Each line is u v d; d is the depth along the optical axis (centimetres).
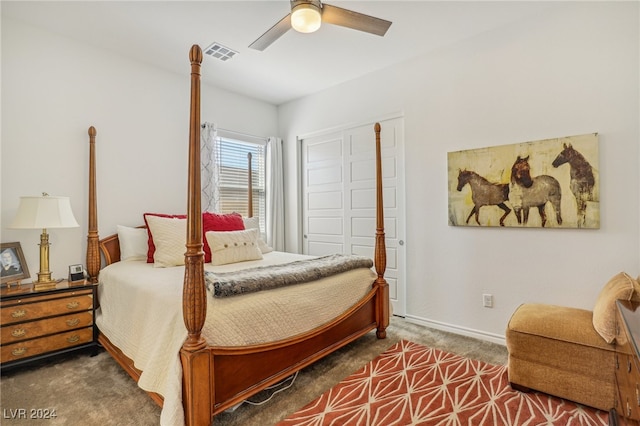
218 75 365
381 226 290
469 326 295
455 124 300
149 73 335
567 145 242
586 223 235
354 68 350
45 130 271
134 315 209
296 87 402
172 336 169
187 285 154
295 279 219
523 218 262
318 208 429
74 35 281
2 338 219
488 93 281
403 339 288
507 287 273
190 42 293
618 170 225
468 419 175
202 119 384
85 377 222
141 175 329
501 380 214
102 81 303
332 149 410
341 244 403
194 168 154
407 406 188
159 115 343
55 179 275
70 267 269
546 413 178
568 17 243
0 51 250
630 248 222
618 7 226
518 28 265
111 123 309
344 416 179
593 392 178
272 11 249
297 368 212
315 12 199
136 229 311
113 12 249
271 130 459
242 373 181
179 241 284
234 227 332
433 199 315
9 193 253
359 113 373
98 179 301
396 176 352
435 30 279
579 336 182
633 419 117
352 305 261
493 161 277
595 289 234
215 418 179
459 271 300
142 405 189
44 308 235
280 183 454
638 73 219
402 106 336
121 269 262
